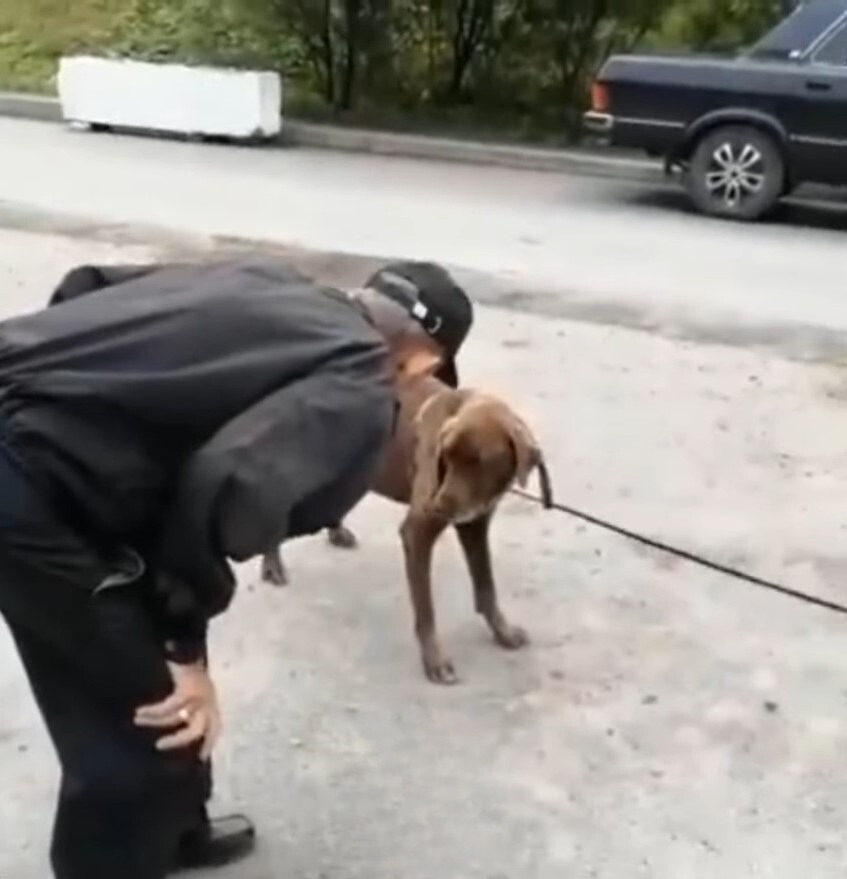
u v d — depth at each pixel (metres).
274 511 2.08
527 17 13.88
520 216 10.29
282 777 3.35
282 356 2.18
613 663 3.92
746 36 13.17
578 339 7.02
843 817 3.28
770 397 6.28
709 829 3.21
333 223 9.61
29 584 2.21
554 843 3.14
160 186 10.70
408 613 4.16
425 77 14.49
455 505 3.48
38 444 2.13
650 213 10.70
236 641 3.97
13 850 3.04
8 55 15.59
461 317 2.68
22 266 7.96
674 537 4.77
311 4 14.16
